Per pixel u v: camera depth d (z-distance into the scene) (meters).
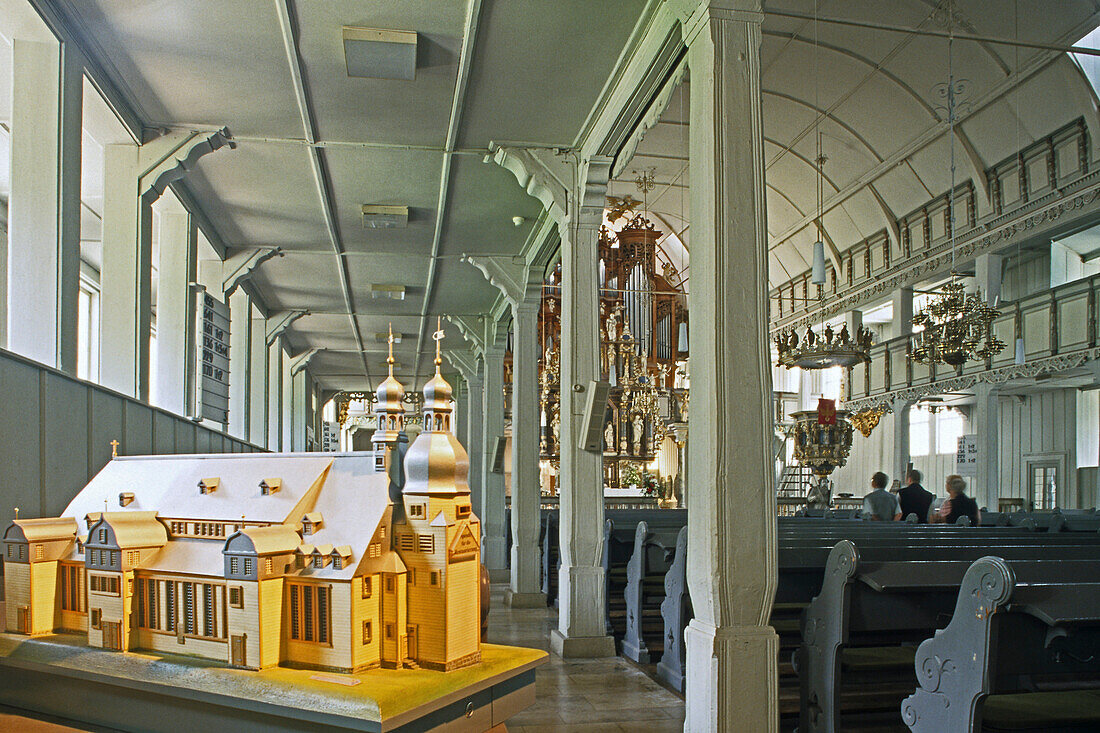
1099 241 16.33
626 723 5.18
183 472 2.47
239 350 12.81
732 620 4.00
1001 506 18.64
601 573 7.38
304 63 6.09
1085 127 13.51
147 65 6.12
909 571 4.11
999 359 16.66
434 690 1.82
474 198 9.01
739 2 4.37
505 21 5.46
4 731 2.17
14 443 4.67
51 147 5.50
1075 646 3.16
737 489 4.07
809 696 4.38
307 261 11.71
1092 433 18.92
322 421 27.78
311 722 1.77
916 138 15.70
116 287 7.10
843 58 14.05
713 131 4.25
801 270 21.95
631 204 18.34
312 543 2.04
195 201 9.18
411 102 6.71
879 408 17.75
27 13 5.14
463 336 17.42
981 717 3.12
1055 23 12.32
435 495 2.02
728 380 4.12
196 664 2.00
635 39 5.65
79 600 2.37
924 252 17.28
